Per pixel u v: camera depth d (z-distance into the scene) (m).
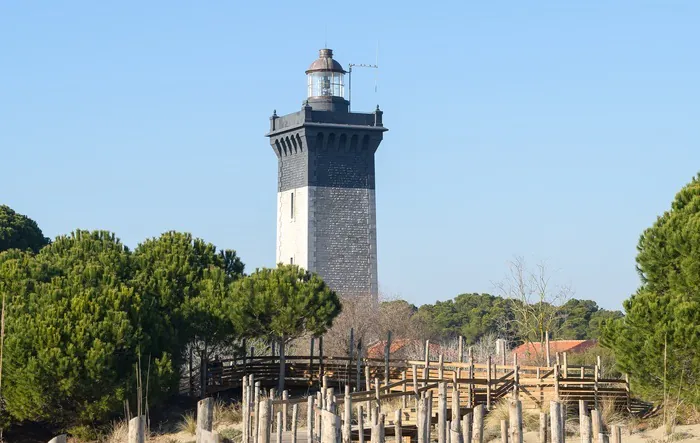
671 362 44.47
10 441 57.84
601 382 50.56
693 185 51.09
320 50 147.12
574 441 42.47
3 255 68.69
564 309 105.31
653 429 44.66
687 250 46.88
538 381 50.12
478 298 153.25
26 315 57.44
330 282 136.38
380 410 41.31
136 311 59.75
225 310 65.19
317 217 137.12
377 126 138.62
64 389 55.25
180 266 69.38
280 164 143.00
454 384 45.53
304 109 137.50
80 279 62.16
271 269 67.31
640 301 46.47
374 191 139.12
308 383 66.62
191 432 54.84
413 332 103.81
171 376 58.88
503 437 29.84
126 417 55.78
